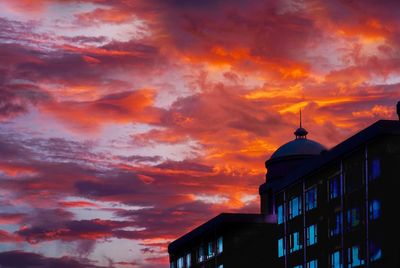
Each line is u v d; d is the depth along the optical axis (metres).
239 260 134.75
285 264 117.75
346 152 99.62
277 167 138.25
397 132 91.88
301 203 113.75
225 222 136.50
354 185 98.56
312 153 136.50
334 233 103.06
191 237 154.00
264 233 135.25
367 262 94.06
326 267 104.75
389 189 91.12
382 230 91.44
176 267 166.75
